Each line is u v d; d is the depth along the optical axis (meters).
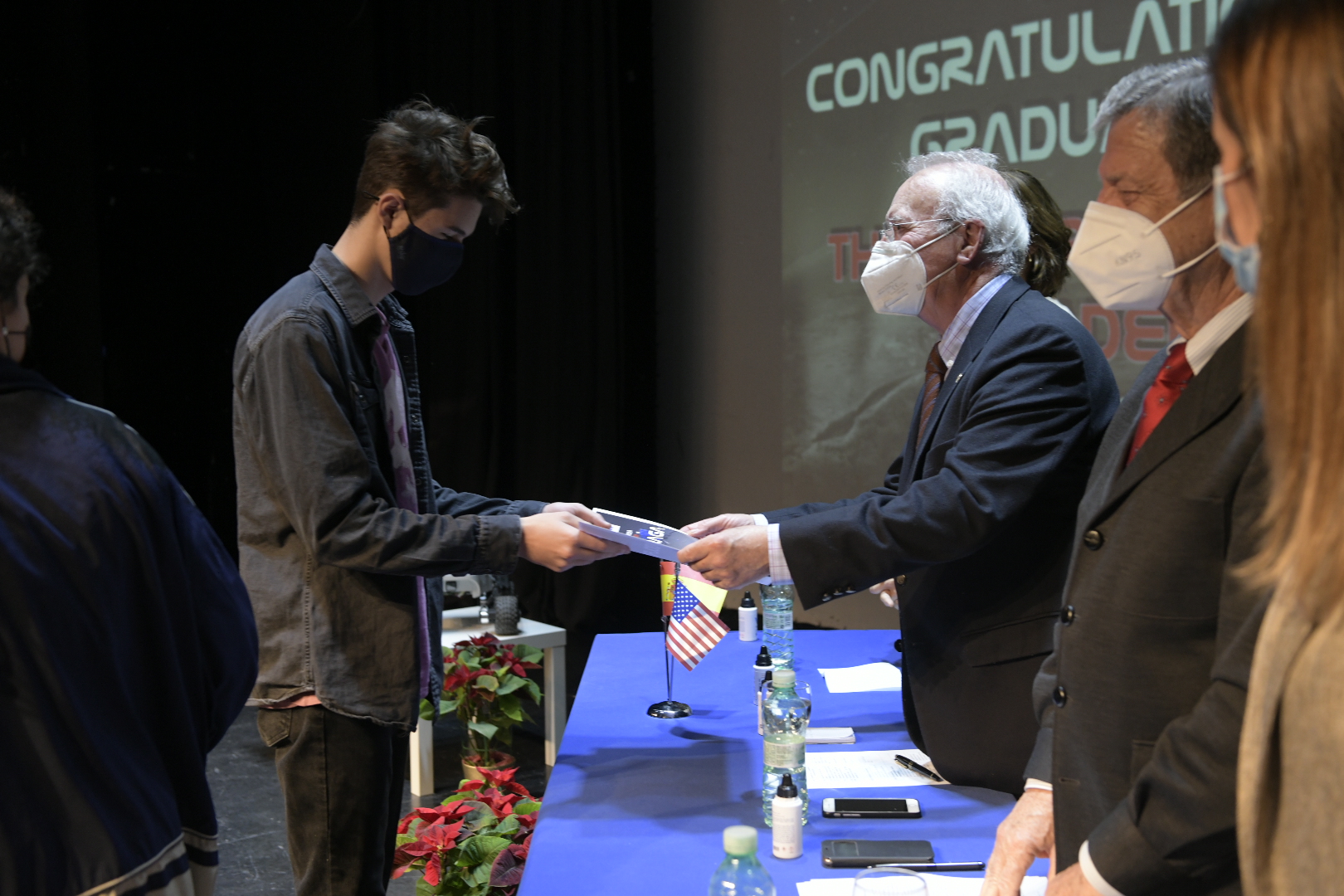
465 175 1.81
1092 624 1.07
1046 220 1.96
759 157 5.59
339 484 1.70
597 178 5.80
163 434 6.83
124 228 6.60
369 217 1.82
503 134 6.15
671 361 6.13
